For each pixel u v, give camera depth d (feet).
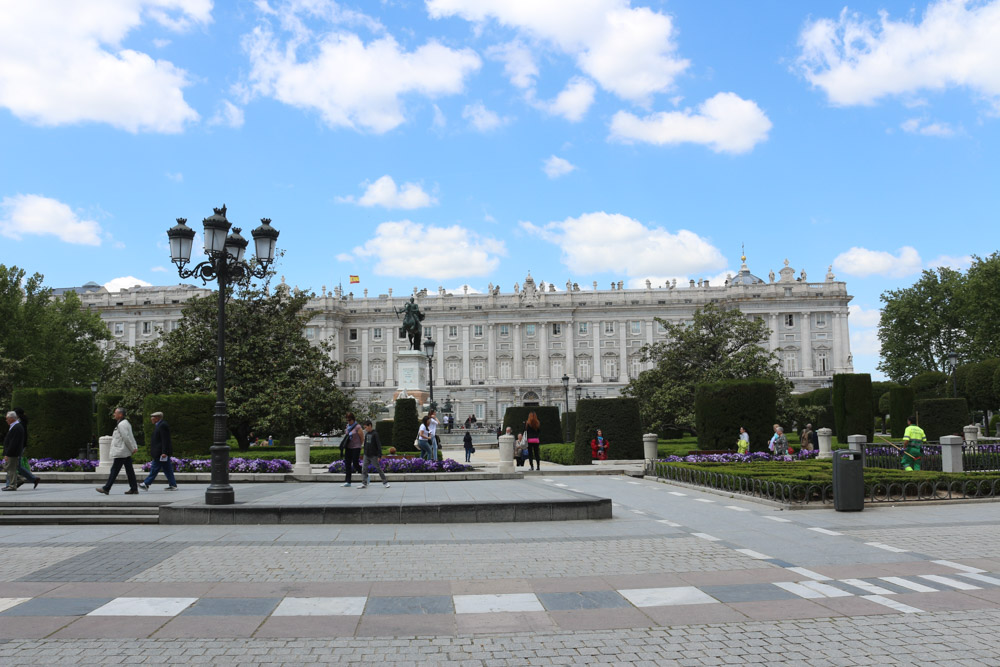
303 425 145.89
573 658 24.59
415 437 141.38
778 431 105.29
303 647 25.75
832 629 27.50
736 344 177.68
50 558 41.55
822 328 400.47
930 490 69.05
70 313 267.18
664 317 412.77
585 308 414.62
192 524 55.21
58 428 112.06
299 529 52.31
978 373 206.08
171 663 24.11
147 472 94.84
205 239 60.80
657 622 28.53
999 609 30.01
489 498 63.36
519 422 166.20
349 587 34.32
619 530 51.06
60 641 26.30
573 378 411.34
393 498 65.16
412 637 26.84
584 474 102.37
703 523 54.24
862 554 41.60
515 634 27.14
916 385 226.38
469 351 421.59
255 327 152.25
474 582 35.24
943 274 310.24
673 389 164.96
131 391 143.54
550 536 48.55
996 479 67.46
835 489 60.44
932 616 29.04
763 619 28.84
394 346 424.46
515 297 419.33
